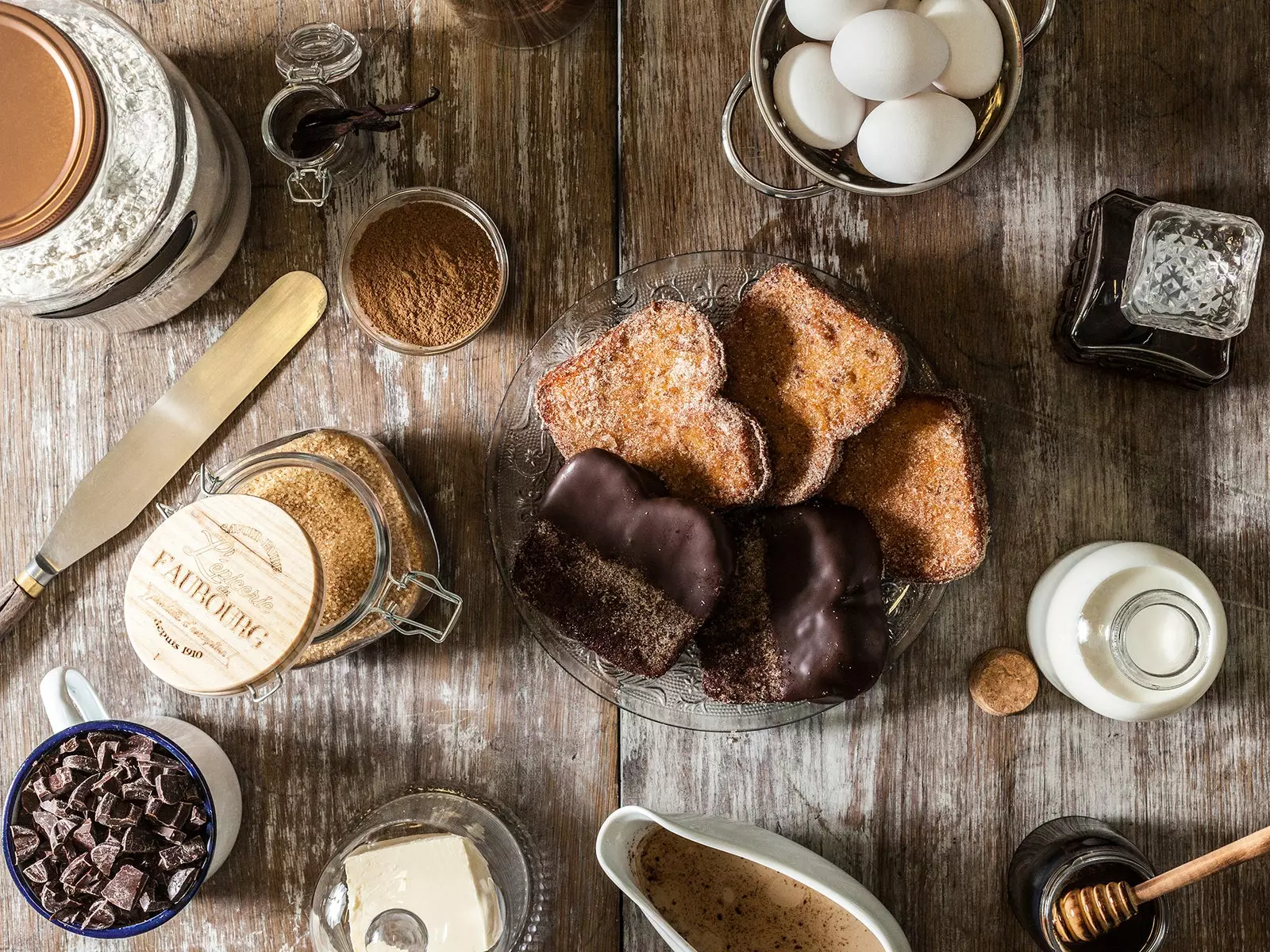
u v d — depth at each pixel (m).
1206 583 0.79
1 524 0.85
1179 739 0.85
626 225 0.85
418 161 0.85
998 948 0.84
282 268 0.85
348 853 0.80
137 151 0.75
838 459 0.79
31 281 0.75
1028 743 0.85
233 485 0.77
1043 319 0.85
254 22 0.84
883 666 0.79
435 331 0.82
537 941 0.85
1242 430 0.85
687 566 0.77
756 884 0.83
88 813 0.80
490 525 0.83
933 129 0.75
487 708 0.85
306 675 0.85
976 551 0.79
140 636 0.73
